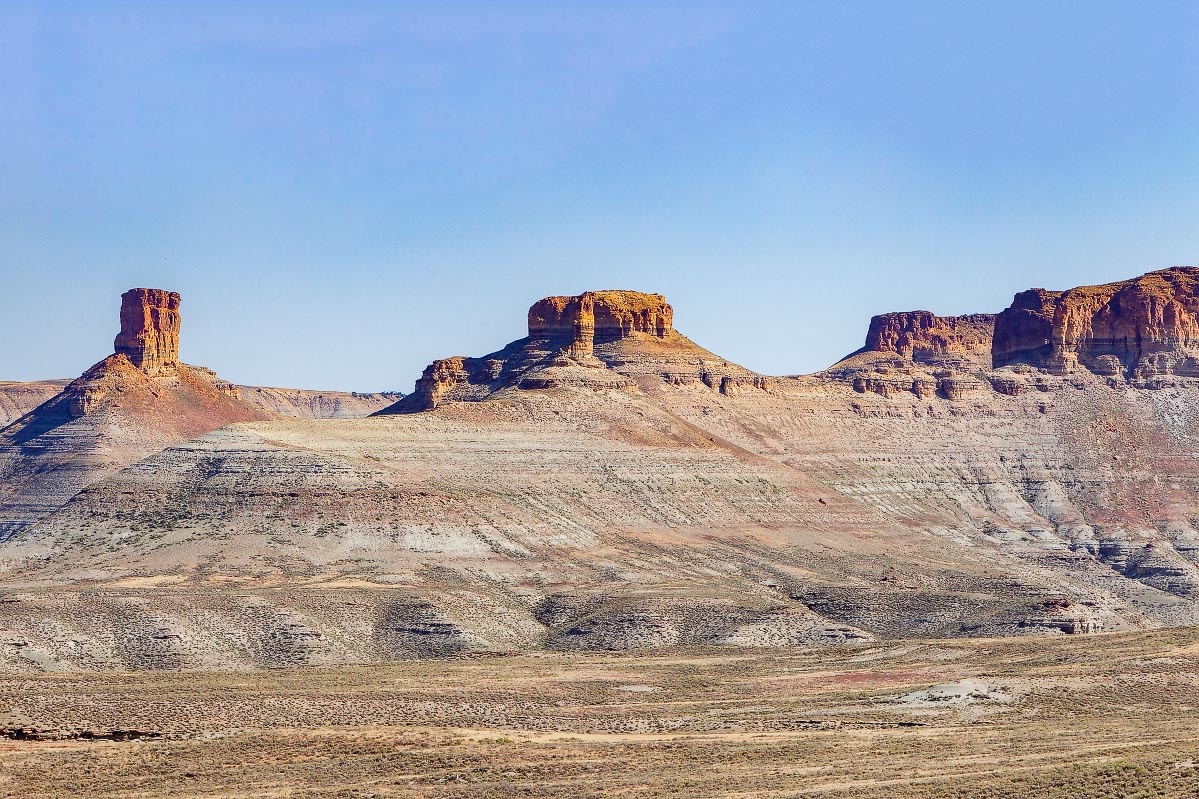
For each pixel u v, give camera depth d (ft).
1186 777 524.52
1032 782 533.14
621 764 613.52
